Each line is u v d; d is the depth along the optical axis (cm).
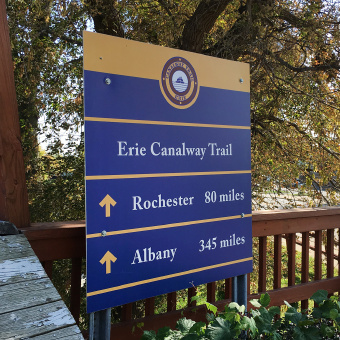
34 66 604
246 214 258
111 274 188
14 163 193
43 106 639
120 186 194
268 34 654
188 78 226
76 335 121
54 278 559
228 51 600
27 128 650
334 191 720
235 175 252
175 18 584
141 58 204
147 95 206
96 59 187
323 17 628
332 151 690
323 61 660
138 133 202
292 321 208
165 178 213
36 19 568
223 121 246
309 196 720
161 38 625
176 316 248
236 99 255
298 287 310
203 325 186
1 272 144
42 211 630
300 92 644
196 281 227
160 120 212
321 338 203
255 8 620
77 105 654
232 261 248
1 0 188
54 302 134
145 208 204
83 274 536
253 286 697
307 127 706
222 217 243
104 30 626
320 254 335
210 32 684
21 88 624
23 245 168
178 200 219
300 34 641
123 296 193
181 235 220
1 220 188
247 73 264
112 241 189
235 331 183
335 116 681
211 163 238
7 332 116
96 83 186
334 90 686
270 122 719
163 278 210
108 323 190
